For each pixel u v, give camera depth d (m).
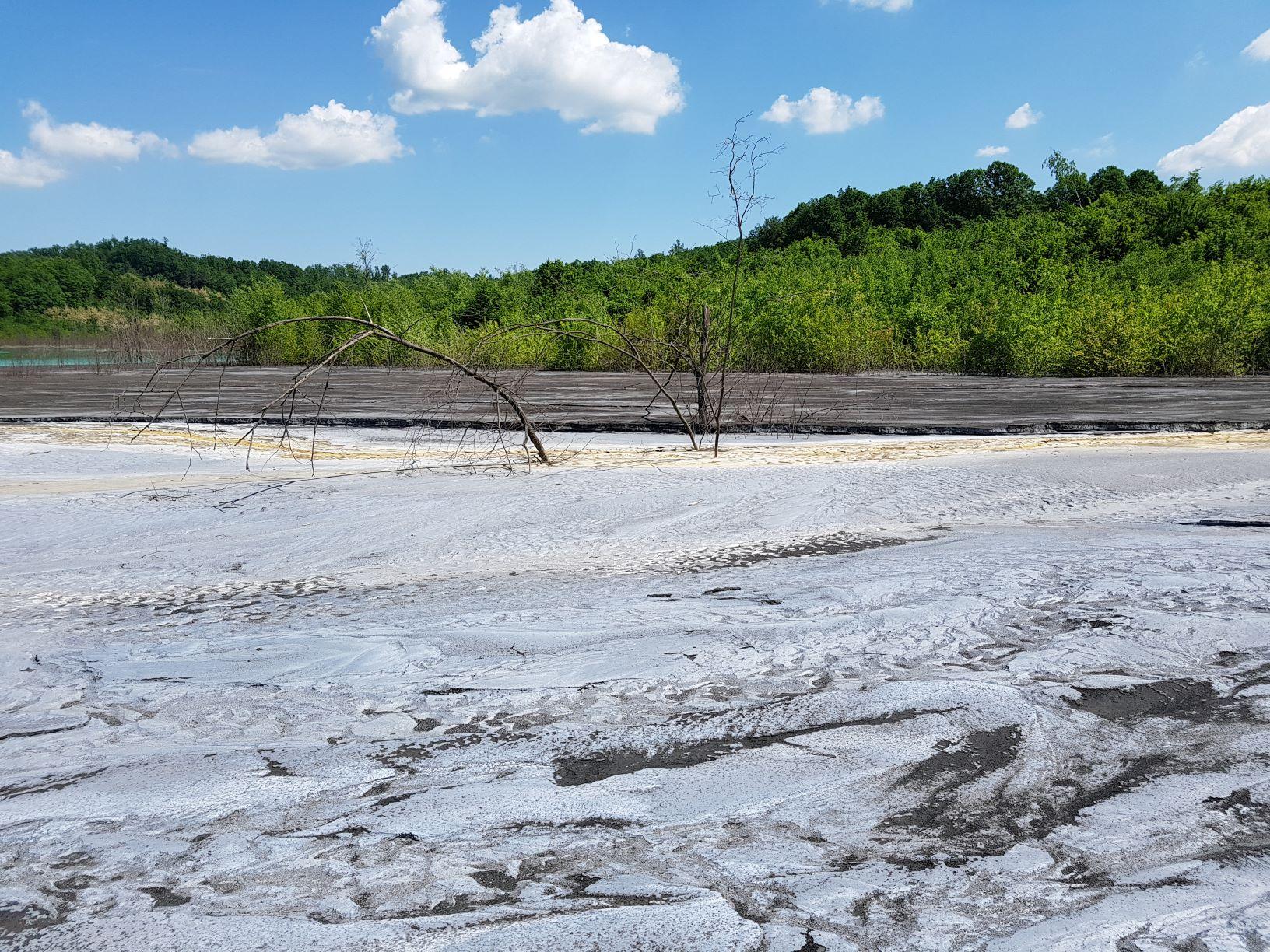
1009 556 4.00
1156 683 2.56
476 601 3.56
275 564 4.32
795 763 2.09
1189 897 1.54
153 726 2.40
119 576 4.11
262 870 1.67
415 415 11.21
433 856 1.70
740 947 1.39
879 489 5.73
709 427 10.05
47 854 1.75
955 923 1.46
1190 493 5.58
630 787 1.99
